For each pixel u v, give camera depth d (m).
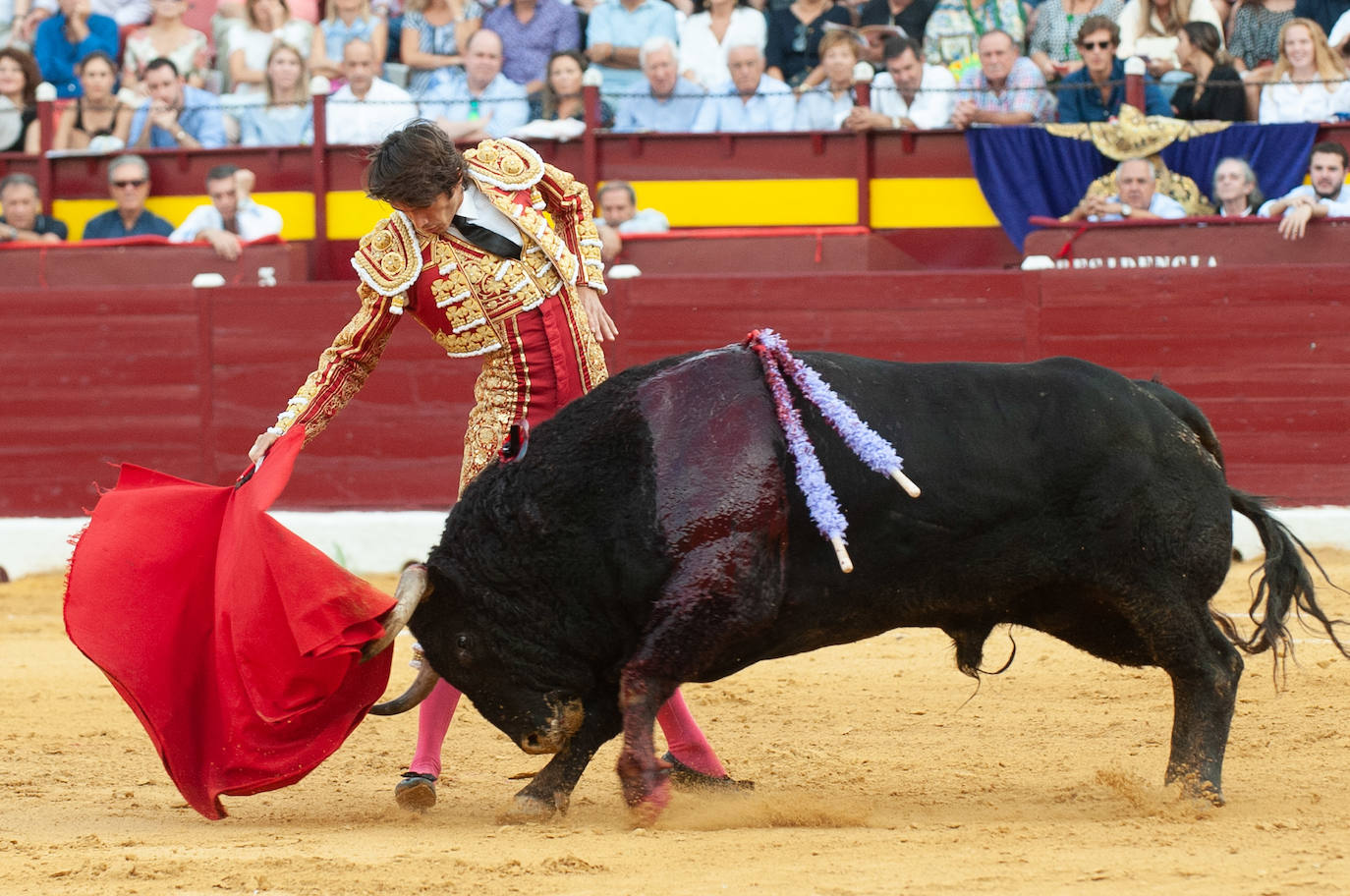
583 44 31.62
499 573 11.09
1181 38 28.61
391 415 29.39
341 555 29.17
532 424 12.05
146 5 34.47
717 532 10.77
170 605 11.54
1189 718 11.65
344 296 29.41
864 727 15.81
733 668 11.38
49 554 30.03
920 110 29.41
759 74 29.92
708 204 29.73
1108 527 11.24
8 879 9.80
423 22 31.95
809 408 11.13
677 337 28.50
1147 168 27.84
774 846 10.30
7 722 16.95
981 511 11.14
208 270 30.30
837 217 29.44
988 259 29.22
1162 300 27.59
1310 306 27.23
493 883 9.38
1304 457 27.38
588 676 11.37
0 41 34.47
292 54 31.47
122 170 30.58
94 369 30.00
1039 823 11.04
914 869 9.50
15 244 30.58
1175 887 8.97
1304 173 27.59
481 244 11.88
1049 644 20.69
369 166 11.59
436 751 12.23
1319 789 12.23
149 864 10.05
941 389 11.36
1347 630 21.06
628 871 9.61
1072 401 11.34
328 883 9.51
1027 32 30.25
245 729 11.30
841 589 11.20
